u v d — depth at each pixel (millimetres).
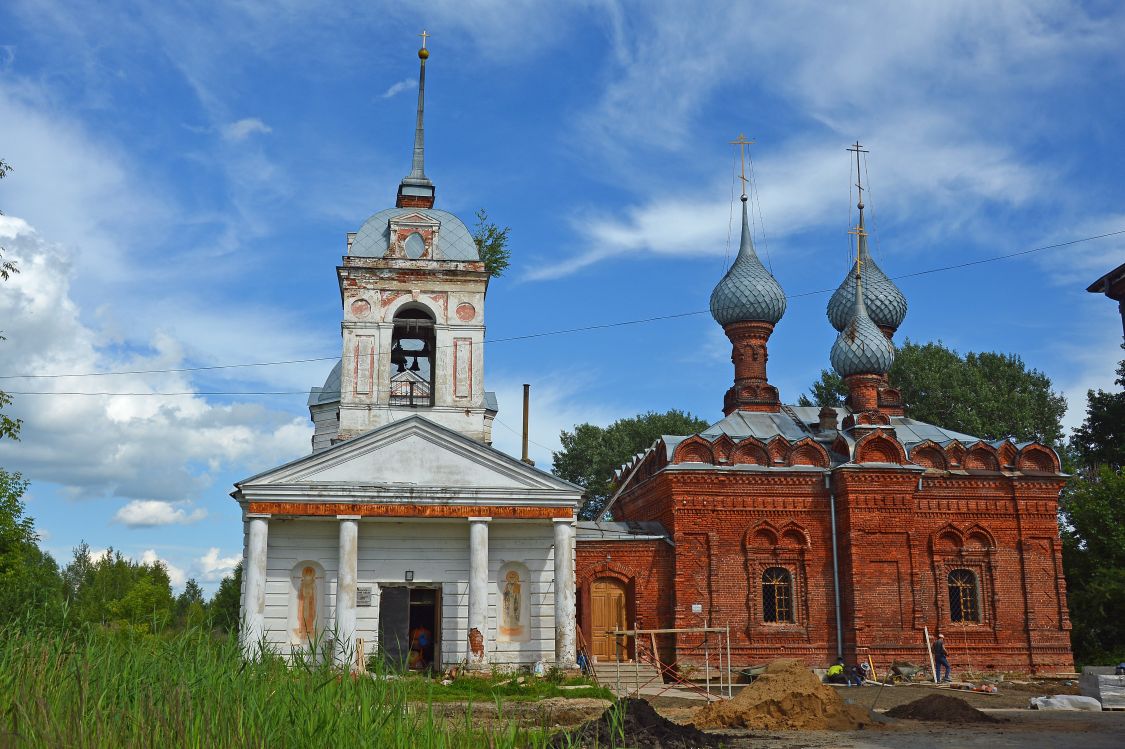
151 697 12039
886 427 39531
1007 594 38906
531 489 33469
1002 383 68562
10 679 12562
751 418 42969
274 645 17594
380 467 33438
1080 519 48594
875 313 49531
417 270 36812
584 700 25625
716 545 37906
